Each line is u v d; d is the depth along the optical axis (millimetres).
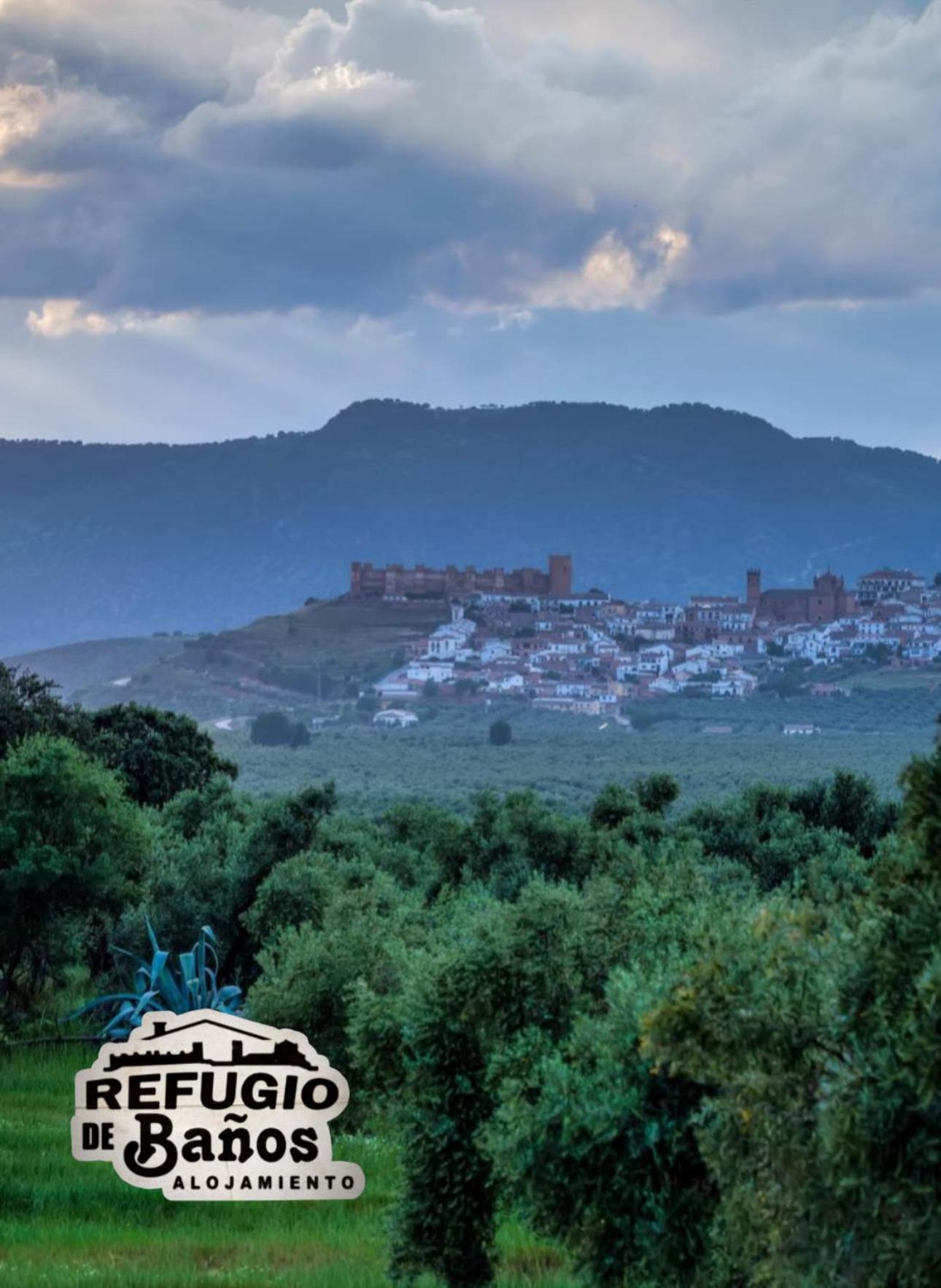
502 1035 46281
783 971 33062
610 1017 40781
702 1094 38625
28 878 103750
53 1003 124438
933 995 29062
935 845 33188
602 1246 39281
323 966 78188
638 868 58375
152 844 115938
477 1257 46906
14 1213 64125
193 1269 55250
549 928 47188
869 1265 31125
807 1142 32000
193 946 112250
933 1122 30484
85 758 112750
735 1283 37531
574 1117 38750
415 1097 47375
